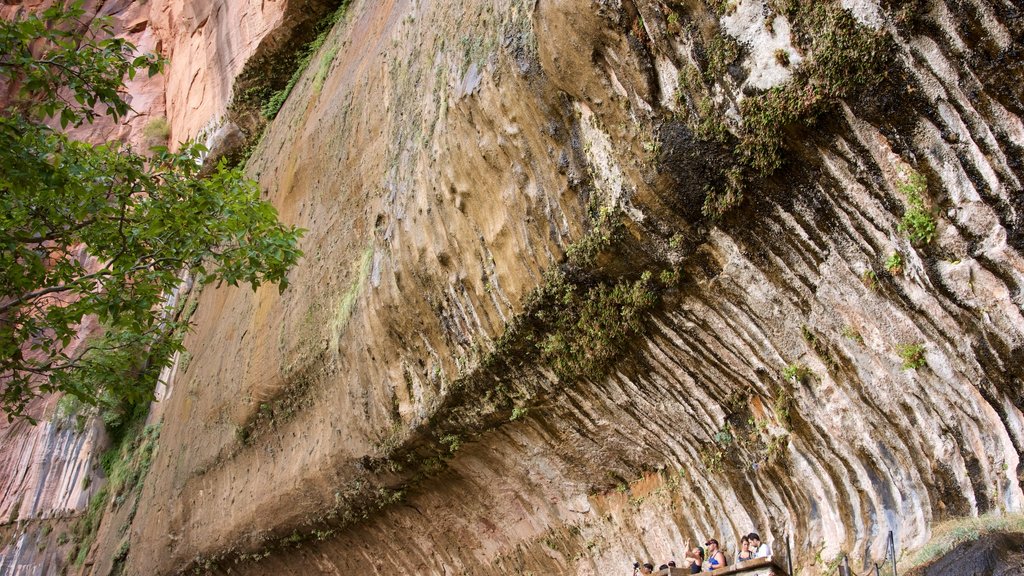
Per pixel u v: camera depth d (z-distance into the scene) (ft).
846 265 25.27
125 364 35.12
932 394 24.64
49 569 84.33
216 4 93.04
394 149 43.78
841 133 23.68
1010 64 20.80
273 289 59.41
